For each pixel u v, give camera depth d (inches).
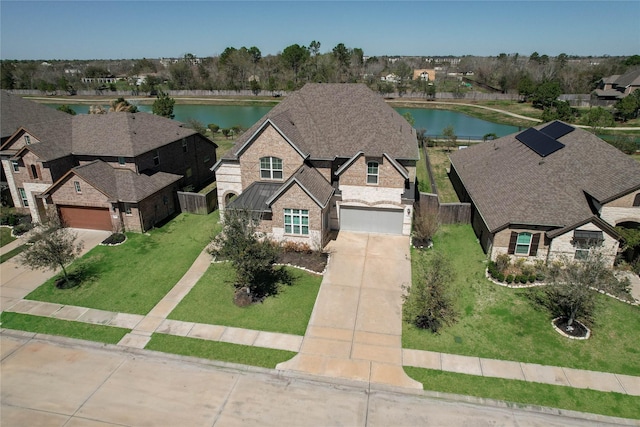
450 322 866.8
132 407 684.1
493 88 5625.0
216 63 6471.5
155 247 1191.6
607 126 2810.0
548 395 689.0
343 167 1198.9
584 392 692.1
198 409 679.7
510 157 1400.1
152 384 730.2
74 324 881.5
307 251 1131.3
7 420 663.1
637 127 2957.7
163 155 1524.4
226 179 1315.2
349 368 755.4
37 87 5659.5
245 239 893.8
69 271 1075.3
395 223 1241.4
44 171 1327.5
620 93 4069.9
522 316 875.4
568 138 1311.5
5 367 773.3
